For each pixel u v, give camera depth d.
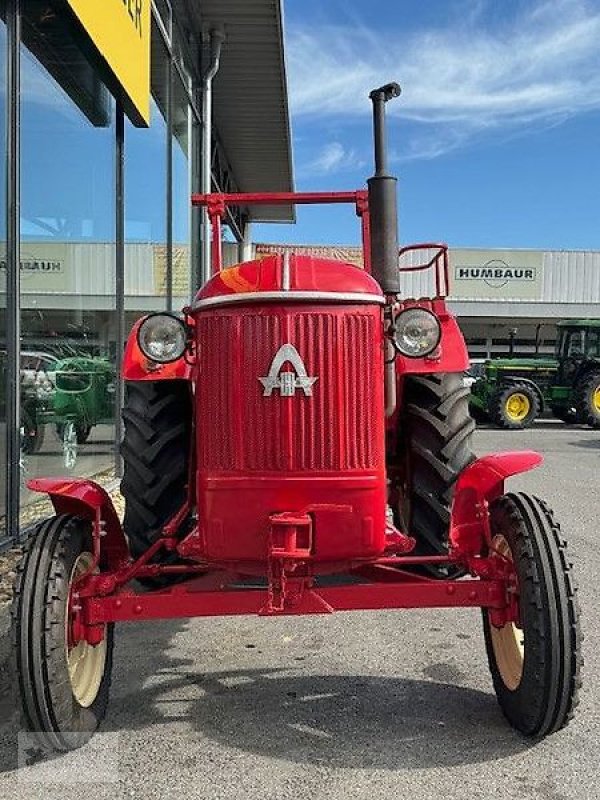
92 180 7.28
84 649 3.13
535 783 2.72
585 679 3.59
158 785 2.72
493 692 3.48
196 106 11.51
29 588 2.81
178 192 10.46
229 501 2.89
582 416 17.77
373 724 3.17
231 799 2.63
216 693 3.48
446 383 3.79
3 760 2.90
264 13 10.73
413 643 4.10
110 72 6.74
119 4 6.76
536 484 9.22
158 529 3.74
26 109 5.91
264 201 4.50
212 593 2.99
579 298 30.84
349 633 4.26
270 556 2.81
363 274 3.02
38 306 6.16
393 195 3.38
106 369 7.82
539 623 2.84
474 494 3.24
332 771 2.80
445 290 3.95
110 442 8.04
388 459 4.04
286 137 15.35
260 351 2.84
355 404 2.87
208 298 2.92
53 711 2.79
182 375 3.57
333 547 2.90
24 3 5.68
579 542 6.24
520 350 30.31
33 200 6.05
